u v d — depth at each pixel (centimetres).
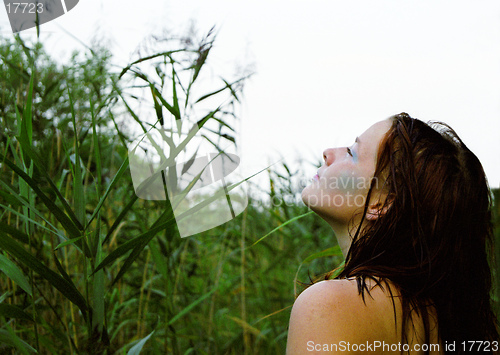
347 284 77
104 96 158
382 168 91
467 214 93
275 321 240
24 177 94
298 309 74
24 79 154
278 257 247
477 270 97
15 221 142
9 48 161
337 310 72
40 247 129
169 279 174
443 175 91
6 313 96
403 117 96
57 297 152
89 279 109
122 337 175
